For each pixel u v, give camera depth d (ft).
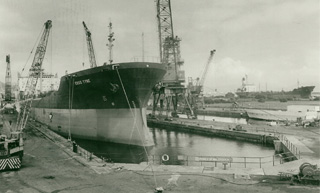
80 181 53.52
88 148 111.14
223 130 144.25
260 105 392.27
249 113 242.58
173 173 57.77
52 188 49.52
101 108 121.29
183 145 121.19
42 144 96.78
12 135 68.23
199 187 48.73
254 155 100.32
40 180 54.24
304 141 101.65
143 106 114.52
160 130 177.06
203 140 135.23
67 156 76.28
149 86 110.73
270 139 117.70
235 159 92.68
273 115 208.03
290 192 44.93
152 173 58.18
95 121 124.98
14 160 61.46
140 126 112.68
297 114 198.90
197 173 57.41
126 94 109.70
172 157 94.43
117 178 55.21
